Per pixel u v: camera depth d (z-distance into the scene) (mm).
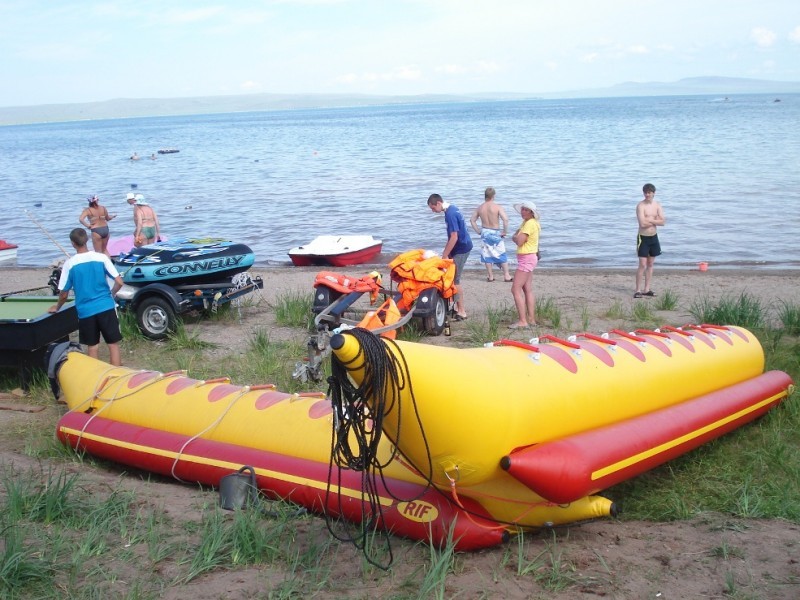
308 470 5652
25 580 4500
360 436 4441
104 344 10938
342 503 5359
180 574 4676
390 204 30828
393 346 4430
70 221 30609
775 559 4797
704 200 27969
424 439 4520
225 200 34312
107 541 5129
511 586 4543
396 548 5059
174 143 102688
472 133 89500
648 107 187625
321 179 42062
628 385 5711
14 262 22031
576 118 127875
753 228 22500
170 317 10812
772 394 7195
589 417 5297
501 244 15109
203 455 6164
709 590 4465
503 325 11477
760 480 6102
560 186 33969
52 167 65875
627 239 21781
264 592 4473
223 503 5688
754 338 7602
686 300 13203
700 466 6398
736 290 14000
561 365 5367
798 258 18516
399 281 10875
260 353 10023
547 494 4684
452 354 4758
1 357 8859
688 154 47031
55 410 8336
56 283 13211
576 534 5277
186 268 11164
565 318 11844
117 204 35219
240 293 11773
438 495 5047
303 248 19234
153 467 6453
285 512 5523
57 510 5406
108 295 9016
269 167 52750
